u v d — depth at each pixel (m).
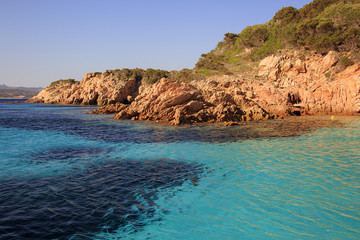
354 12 67.25
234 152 18.45
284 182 12.35
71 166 14.83
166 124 34.50
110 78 100.06
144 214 9.18
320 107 46.72
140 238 7.63
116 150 19.17
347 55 55.62
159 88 42.31
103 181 12.45
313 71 59.06
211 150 19.14
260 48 88.75
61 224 8.24
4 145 20.53
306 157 16.83
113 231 7.96
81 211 9.22
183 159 16.67
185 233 7.96
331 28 67.50
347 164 15.12
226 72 81.62
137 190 11.41
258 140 22.78
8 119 42.31
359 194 10.82
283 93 48.28
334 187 11.63
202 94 43.66
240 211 9.45
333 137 23.80
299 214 9.17
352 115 43.47
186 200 10.43
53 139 23.50
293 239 7.60
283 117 41.00
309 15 83.06
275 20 94.00
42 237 7.45
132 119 40.38
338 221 8.64
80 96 100.50
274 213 9.27
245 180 12.71
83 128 30.98
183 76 90.94
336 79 48.62
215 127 31.12
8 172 13.48
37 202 9.86
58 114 52.84
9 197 10.25
